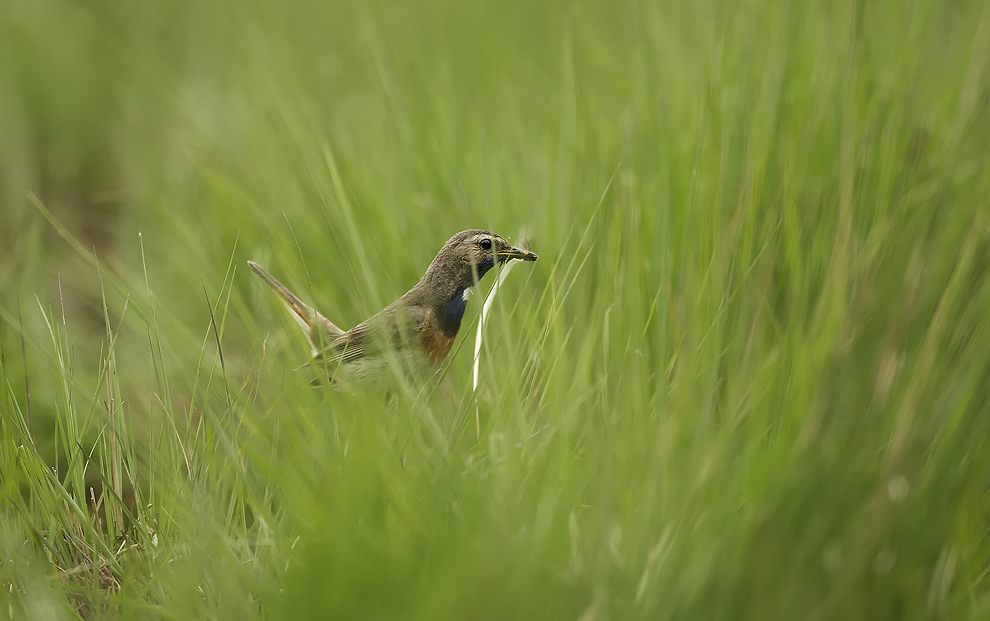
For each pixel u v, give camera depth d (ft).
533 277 34.09
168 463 25.64
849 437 21.24
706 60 34.27
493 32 47.16
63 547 25.12
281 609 20.89
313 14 57.88
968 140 31.24
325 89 49.32
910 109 31.60
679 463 21.44
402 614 20.13
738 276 26.61
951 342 23.31
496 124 41.86
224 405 27.58
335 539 20.53
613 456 22.66
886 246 25.45
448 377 33.04
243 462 25.75
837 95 31.14
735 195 30.30
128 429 27.53
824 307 23.49
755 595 19.61
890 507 19.99
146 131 59.00
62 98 69.26
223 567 22.85
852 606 19.66
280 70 49.21
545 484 21.83
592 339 25.16
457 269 32.89
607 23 46.09
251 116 51.78
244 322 33.45
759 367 23.04
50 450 35.09
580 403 24.25
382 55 45.62
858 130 30.01
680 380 22.82
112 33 72.08
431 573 20.53
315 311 31.60
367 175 39.83
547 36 47.80
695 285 26.04
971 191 28.48
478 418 26.99
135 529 26.32
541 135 41.34
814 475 20.53
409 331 31.76
